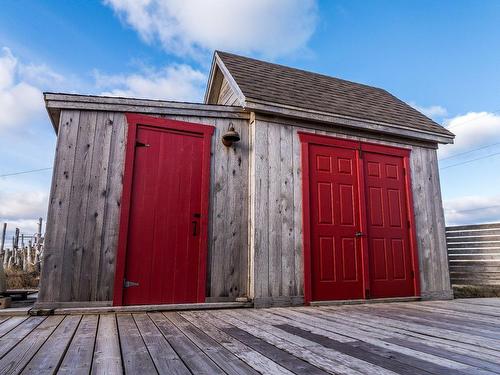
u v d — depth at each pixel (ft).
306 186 15.79
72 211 12.77
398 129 18.25
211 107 15.39
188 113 15.02
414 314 11.69
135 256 13.08
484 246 20.29
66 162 13.09
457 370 5.28
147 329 8.88
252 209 14.80
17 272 35.58
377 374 5.05
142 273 13.04
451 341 7.35
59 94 13.47
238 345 6.95
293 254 14.90
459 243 21.90
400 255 17.26
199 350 6.52
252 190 14.98
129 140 13.89
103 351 6.45
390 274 16.76
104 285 12.56
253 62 21.22
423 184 18.86
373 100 21.24
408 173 18.45
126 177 13.55
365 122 17.34
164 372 5.13
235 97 20.93
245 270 14.61
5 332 8.48
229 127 15.67
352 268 15.88
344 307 13.93
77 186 13.01
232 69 18.04
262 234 14.49
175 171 14.38
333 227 15.96
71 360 5.81
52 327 9.19
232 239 14.71
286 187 15.46
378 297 16.17
